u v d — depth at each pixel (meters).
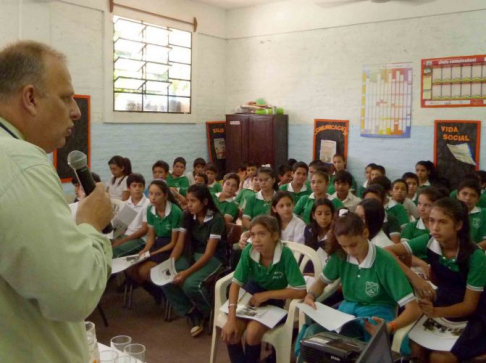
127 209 3.76
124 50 6.00
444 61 5.68
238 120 7.13
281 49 7.01
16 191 0.80
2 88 0.90
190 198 3.42
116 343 1.56
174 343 3.18
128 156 6.20
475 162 5.56
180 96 6.88
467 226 2.32
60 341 0.94
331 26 6.50
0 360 0.85
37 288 0.81
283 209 3.38
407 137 6.03
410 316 2.16
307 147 6.91
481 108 5.49
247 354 2.51
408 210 4.05
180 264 3.49
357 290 2.35
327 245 2.46
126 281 3.83
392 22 6.01
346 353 1.54
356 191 6.43
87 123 5.62
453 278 2.34
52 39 5.17
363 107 6.34
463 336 2.17
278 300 2.66
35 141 0.94
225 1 6.98
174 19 6.61
